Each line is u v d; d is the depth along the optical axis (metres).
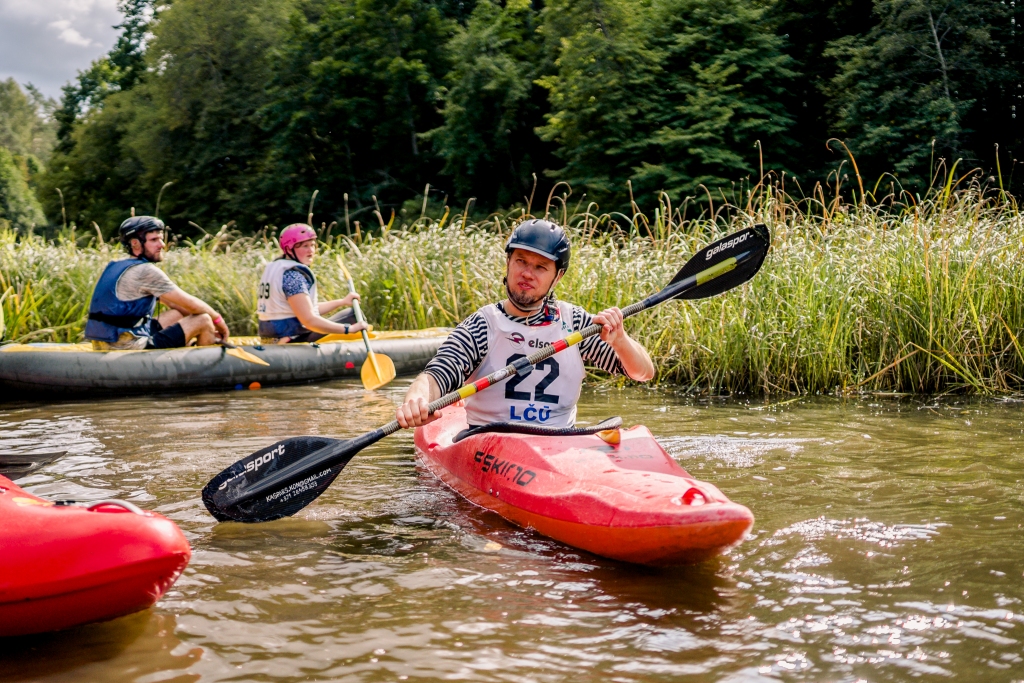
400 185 22.42
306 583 2.43
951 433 4.36
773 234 6.60
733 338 6.04
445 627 2.13
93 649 2.03
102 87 33.91
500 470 3.12
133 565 2.02
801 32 18.53
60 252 9.09
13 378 5.84
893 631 2.07
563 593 2.35
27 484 3.41
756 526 2.85
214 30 24.77
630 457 3.00
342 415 5.13
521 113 20.33
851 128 16.12
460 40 19.56
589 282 7.05
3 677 1.90
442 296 8.31
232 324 9.22
